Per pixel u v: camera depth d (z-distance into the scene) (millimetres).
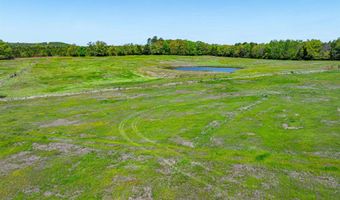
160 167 21906
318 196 17062
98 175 21016
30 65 100875
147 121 34438
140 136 29234
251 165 21547
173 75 76250
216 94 49469
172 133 29672
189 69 100812
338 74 66062
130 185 19359
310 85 54781
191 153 24312
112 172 21359
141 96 49875
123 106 42750
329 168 20469
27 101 48344
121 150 25625
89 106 43500
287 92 48844
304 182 18734
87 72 85000
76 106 43781
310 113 35062
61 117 37719
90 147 26656
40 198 18219
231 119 33750
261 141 26344
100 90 56969
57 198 18172
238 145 25609
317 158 22234
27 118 37562
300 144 25203
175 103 43438
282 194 17469
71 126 33562
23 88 60094
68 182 20141
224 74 75000
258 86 55875
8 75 76750
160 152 24812
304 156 22734
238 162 22156
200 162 22469
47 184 19984
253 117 34312
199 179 19797
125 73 83625
